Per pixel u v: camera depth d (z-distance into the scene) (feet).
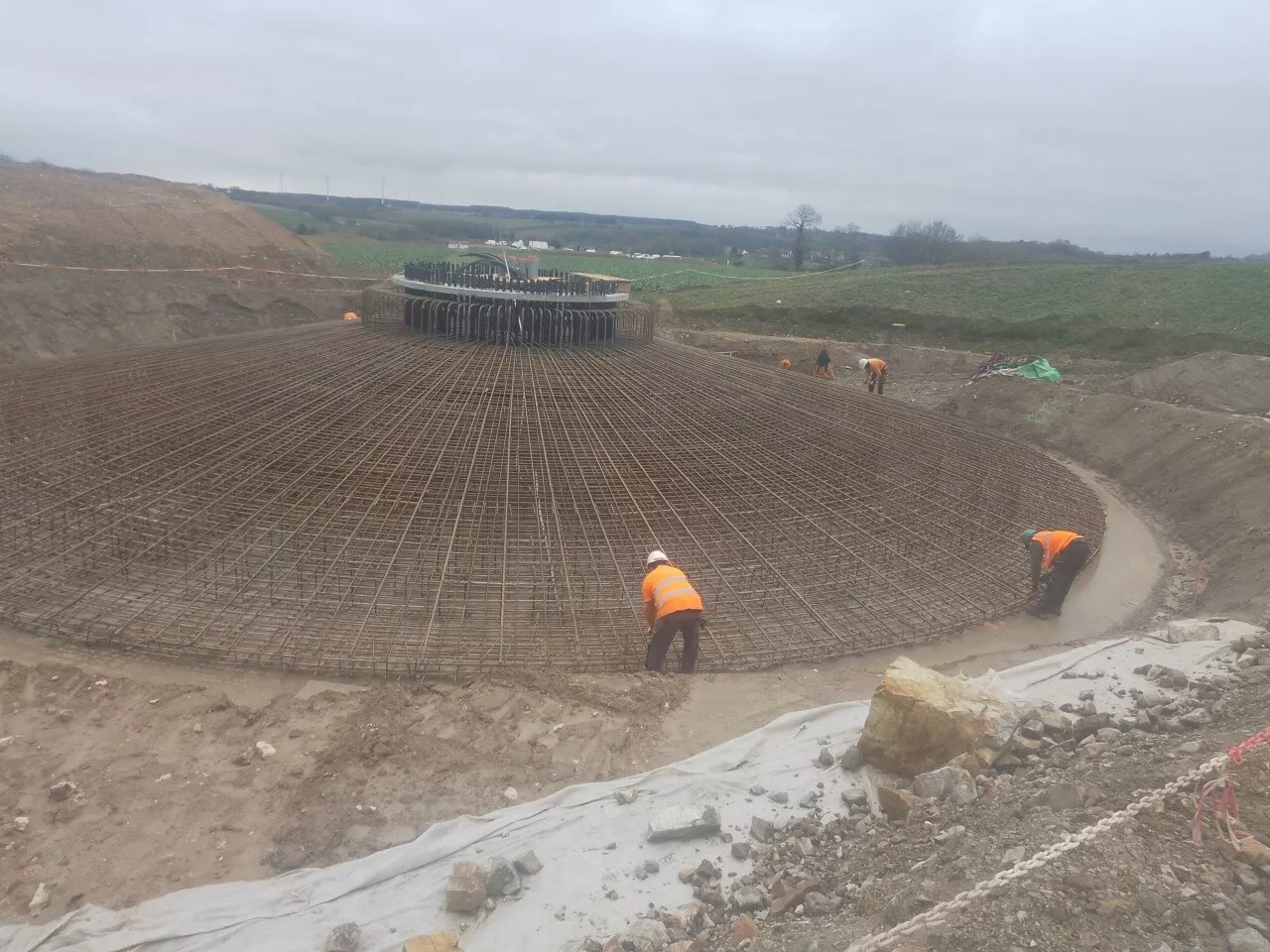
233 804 23.54
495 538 38.40
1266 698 26.78
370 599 34.76
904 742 24.82
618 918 19.38
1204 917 15.94
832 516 44.34
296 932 18.85
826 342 130.21
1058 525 50.85
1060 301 164.04
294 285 143.43
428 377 51.31
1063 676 31.32
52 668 29.81
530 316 57.21
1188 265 204.85
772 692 31.30
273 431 44.60
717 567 38.86
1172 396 92.32
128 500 39.14
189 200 159.94
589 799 23.68
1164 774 20.61
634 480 43.96
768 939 17.66
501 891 19.93
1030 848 18.12
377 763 25.57
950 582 41.96
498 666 32.01
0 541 36.86
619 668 32.83
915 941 15.87
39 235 119.85
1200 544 55.47
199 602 34.19
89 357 60.34
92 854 21.36
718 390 56.85
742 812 23.43
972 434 64.18
